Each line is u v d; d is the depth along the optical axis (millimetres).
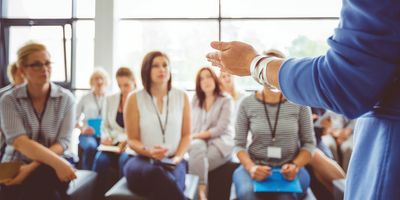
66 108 2102
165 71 2467
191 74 5258
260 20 5172
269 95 2232
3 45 5598
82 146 3344
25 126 1965
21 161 1931
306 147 2160
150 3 5367
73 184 2078
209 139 3041
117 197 2053
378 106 417
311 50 5074
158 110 2477
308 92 443
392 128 401
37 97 2020
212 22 5258
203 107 3232
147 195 2061
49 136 2020
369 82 385
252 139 2254
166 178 2043
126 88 3396
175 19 5320
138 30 5457
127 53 5539
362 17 379
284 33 5133
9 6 5539
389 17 358
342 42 399
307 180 2084
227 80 3748
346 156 2525
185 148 2479
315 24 5059
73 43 5484
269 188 1886
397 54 372
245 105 2309
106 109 3398
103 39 5309
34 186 1820
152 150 2189
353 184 464
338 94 406
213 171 2975
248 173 2176
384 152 403
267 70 507
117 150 2879
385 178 394
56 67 5527
